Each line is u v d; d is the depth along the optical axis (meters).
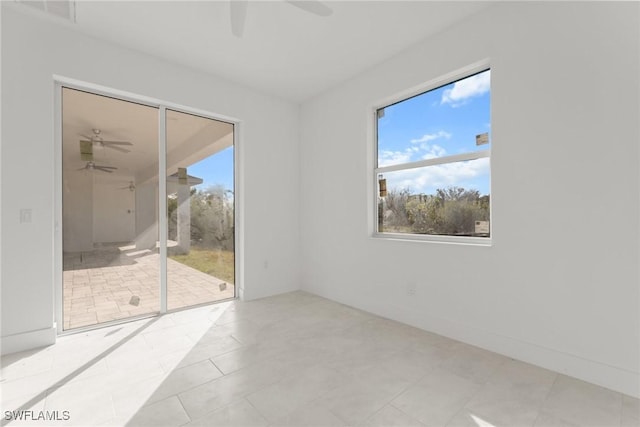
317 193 3.85
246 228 3.61
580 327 1.85
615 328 1.73
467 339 2.38
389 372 1.94
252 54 2.89
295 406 1.60
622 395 1.68
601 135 1.77
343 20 2.39
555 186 1.94
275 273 3.87
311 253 3.95
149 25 2.43
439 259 2.57
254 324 2.81
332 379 1.86
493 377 1.88
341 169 3.52
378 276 3.09
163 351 2.24
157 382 1.83
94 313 2.73
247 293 3.61
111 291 2.82
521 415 1.52
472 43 2.35
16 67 2.24
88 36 2.56
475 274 2.34
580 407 1.58
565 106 1.90
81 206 2.68
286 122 3.98
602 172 1.77
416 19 2.39
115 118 2.85
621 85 1.70
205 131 3.42
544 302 1.99
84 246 2.69
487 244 2.36
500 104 2.19
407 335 2.55
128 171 2.92
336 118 3.58
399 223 3.04
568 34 1.88
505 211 2.17
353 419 1.50
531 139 2.04
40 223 2.32
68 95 2.62
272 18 2.36
